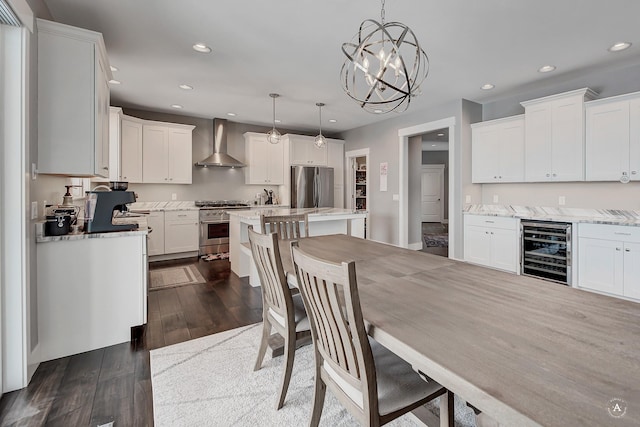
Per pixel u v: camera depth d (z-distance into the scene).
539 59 3.27
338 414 1.62
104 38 2.84
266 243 1.59
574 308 1.18
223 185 6.23
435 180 10.85
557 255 3.56
